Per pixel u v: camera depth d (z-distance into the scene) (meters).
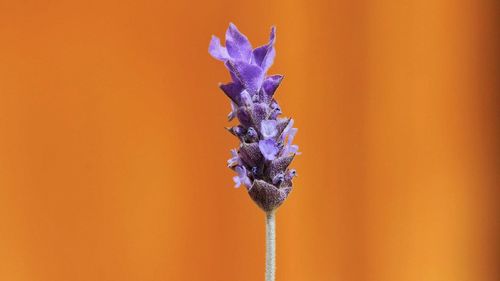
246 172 0.29
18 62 0.49
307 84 0.51
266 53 0.30
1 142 0.49
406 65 0.53
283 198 0.29
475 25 0.53
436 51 0.53
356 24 0.52
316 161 0.53
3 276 0.50
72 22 0.49
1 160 0.49
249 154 0.29
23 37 0.48
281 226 0.53
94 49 0.49
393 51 0.52
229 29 0.29
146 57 0.50
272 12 0.50
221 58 0.29
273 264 0.29
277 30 0.50
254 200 0.29
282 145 0.29
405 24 0.52
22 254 0.50
